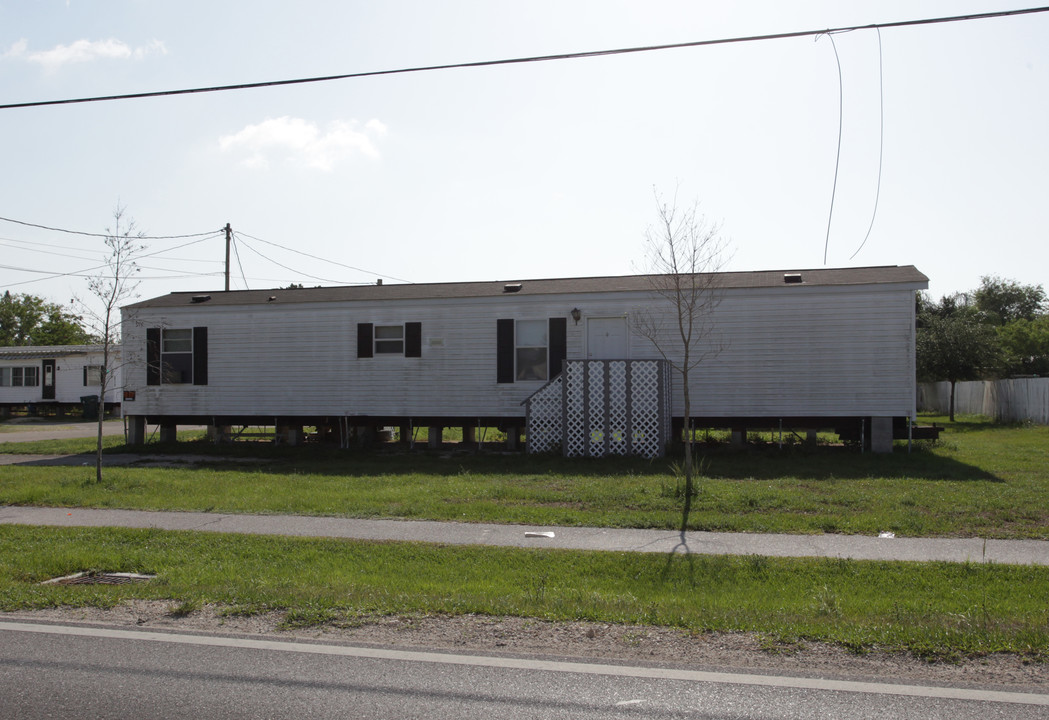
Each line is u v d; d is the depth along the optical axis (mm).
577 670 5207
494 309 19094
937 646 5500
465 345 19250
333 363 19984
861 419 17453
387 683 4992
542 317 18844
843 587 7441
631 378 17203
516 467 16047
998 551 8719
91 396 43125
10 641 5879
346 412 19859
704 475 14234
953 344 31359
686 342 12516
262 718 4480
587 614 6391
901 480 13273
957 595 7098
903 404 17047
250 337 20516
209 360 20750
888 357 17094
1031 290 67250
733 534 9742
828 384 17359
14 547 9422
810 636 5785
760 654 5492
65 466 17688
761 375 17641
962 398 36219
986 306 67500
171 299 21859
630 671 5180
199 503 12227
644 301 18250
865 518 10281
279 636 5977
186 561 8711
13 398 44562
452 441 23594
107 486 13969
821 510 10922
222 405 20641
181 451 20359
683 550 8914
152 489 13633
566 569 8273
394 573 8188
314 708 4613
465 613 6516
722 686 4906
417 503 11898
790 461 16078
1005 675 5043
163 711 4586
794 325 17516
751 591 7359
